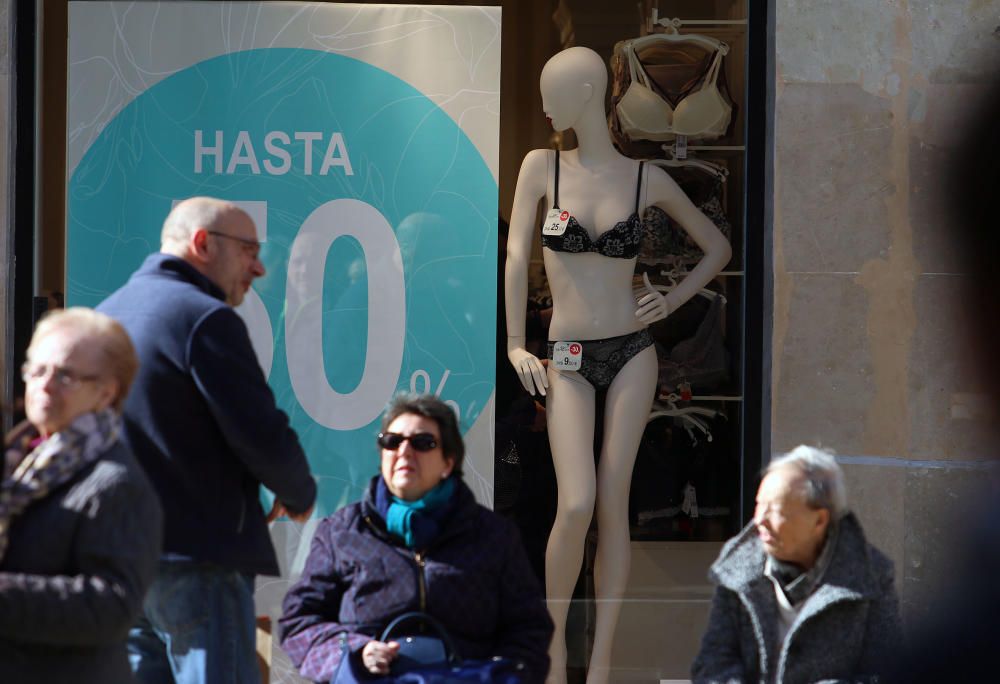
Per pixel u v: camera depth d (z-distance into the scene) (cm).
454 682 961
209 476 1056
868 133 1527
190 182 1504
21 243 1502
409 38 1529
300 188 1517
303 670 1040
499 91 1538
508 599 1077
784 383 1538
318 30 1517
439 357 1529
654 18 1597
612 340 1592
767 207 1572
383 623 1046
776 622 984
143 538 828
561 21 1588
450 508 1077
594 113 1595
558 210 1588
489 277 1535
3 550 806
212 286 1112
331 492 1510
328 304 1520
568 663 1582
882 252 1527
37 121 1509
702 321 1606
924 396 1513
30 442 892
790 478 967
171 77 1502
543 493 1589
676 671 1592
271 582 1473
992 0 1502
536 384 1584
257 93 1510
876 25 1519
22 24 1500
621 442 1588
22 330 1502
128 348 879
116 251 1494
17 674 805
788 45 1530
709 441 1600
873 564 974
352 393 1522
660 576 1594
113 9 1496
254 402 1047
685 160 1608
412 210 1529
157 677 1138
